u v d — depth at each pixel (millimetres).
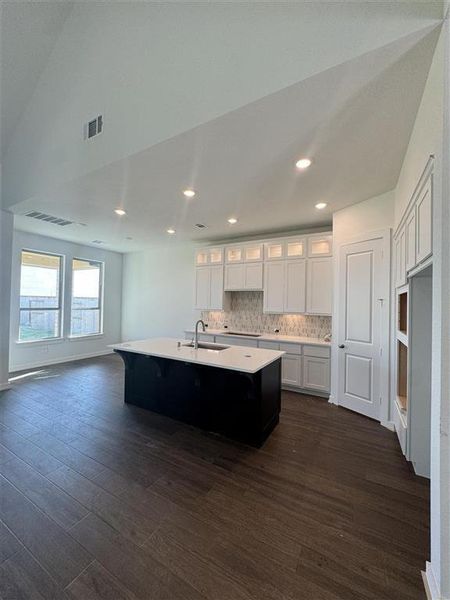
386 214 3217
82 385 4465
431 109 1535
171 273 6621
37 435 2828
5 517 1751
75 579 1362
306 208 3754
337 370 3803
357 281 3539
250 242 5086
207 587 1335
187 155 2398
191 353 3133
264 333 5242
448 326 1259
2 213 3936
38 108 3293
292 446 2701
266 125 1987
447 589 1206
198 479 2168
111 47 2506
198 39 1991
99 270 6938
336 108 1826
